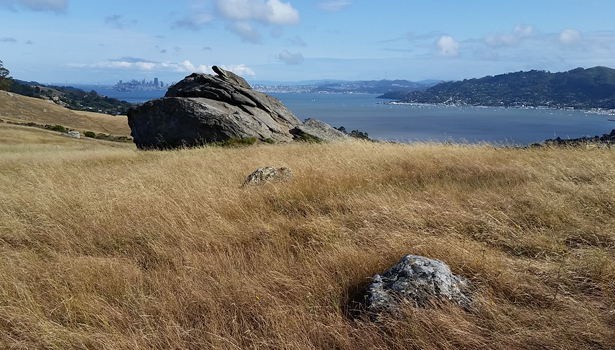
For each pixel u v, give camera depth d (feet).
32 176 30.37
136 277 12.67
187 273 12.87
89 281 12.33
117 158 50.08
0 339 9.68
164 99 76.28
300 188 22.08
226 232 16.44
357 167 27.73
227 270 12.87
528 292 10.58
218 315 10.30
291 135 79.51
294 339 8.96
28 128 167.02
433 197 19.38
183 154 50.01
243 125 73.61
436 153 32.14
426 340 8.68
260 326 9.71
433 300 9.67
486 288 10.80
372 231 15.31
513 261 12.12
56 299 11.30
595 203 16.80
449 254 12.60
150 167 35.01
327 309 10.41
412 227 15.75
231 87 85.56
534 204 16.74
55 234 17.12
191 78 89.51
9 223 18.16
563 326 8.75
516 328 8.77
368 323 9.39
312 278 11.76
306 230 16.19
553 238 13.69
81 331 9.74
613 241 13.20
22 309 10.66
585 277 11.03
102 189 23.71
